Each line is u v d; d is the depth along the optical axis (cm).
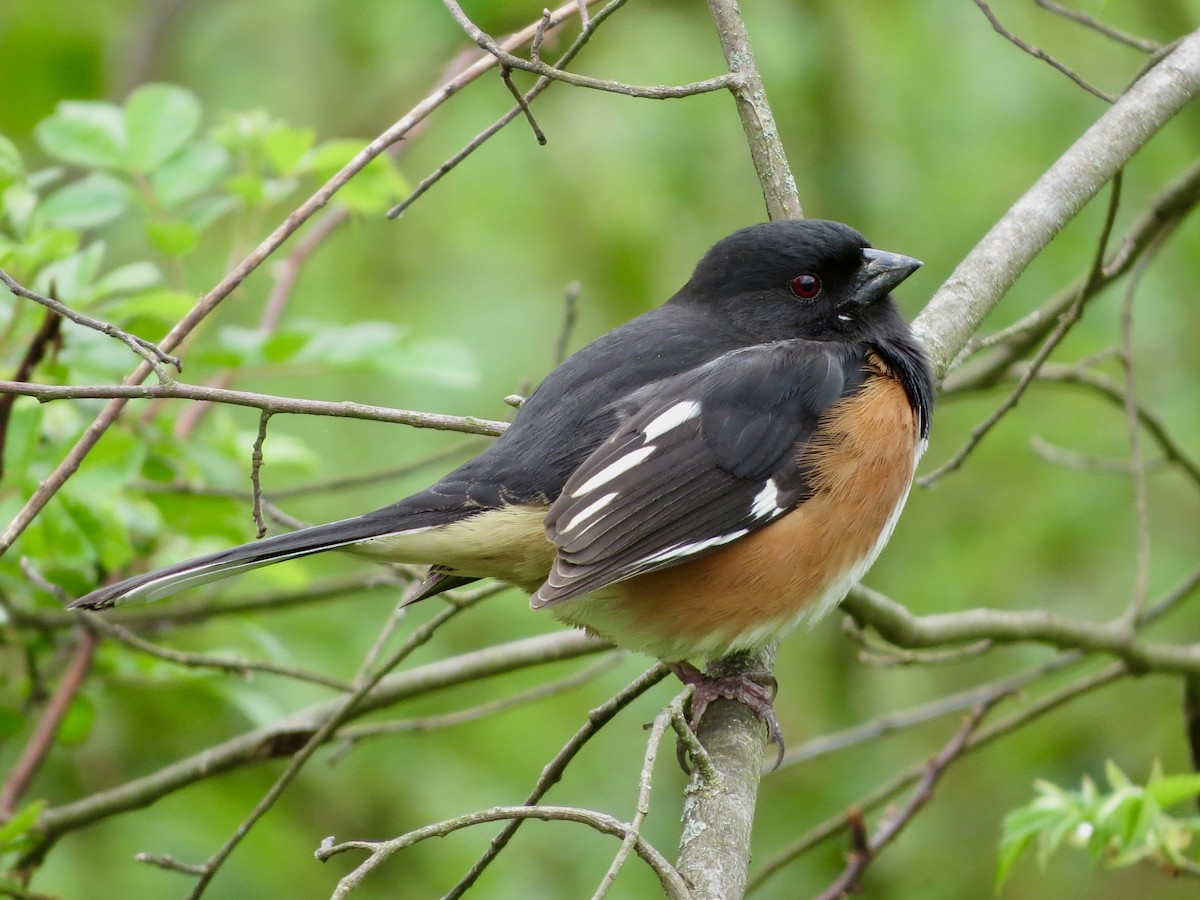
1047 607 1295
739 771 629
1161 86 771
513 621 1284
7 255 753
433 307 1419
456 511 673
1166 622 1294
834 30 1333
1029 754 1262
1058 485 1340
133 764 1114
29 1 1390
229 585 988
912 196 1355
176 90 855
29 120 1370
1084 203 763
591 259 1433
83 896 1069
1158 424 973
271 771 1172
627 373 710
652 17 1432
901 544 1354
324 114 1427
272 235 628
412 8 1322
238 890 1095
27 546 798
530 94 657
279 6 1453
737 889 560
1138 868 1232
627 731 1263
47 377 780
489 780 1213
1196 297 1318
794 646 1326
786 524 678
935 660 830
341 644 1189
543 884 1176
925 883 1231
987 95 1372
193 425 926
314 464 937
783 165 780
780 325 745
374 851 508
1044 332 922
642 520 660
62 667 948
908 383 720
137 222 1235
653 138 1414
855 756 1284
